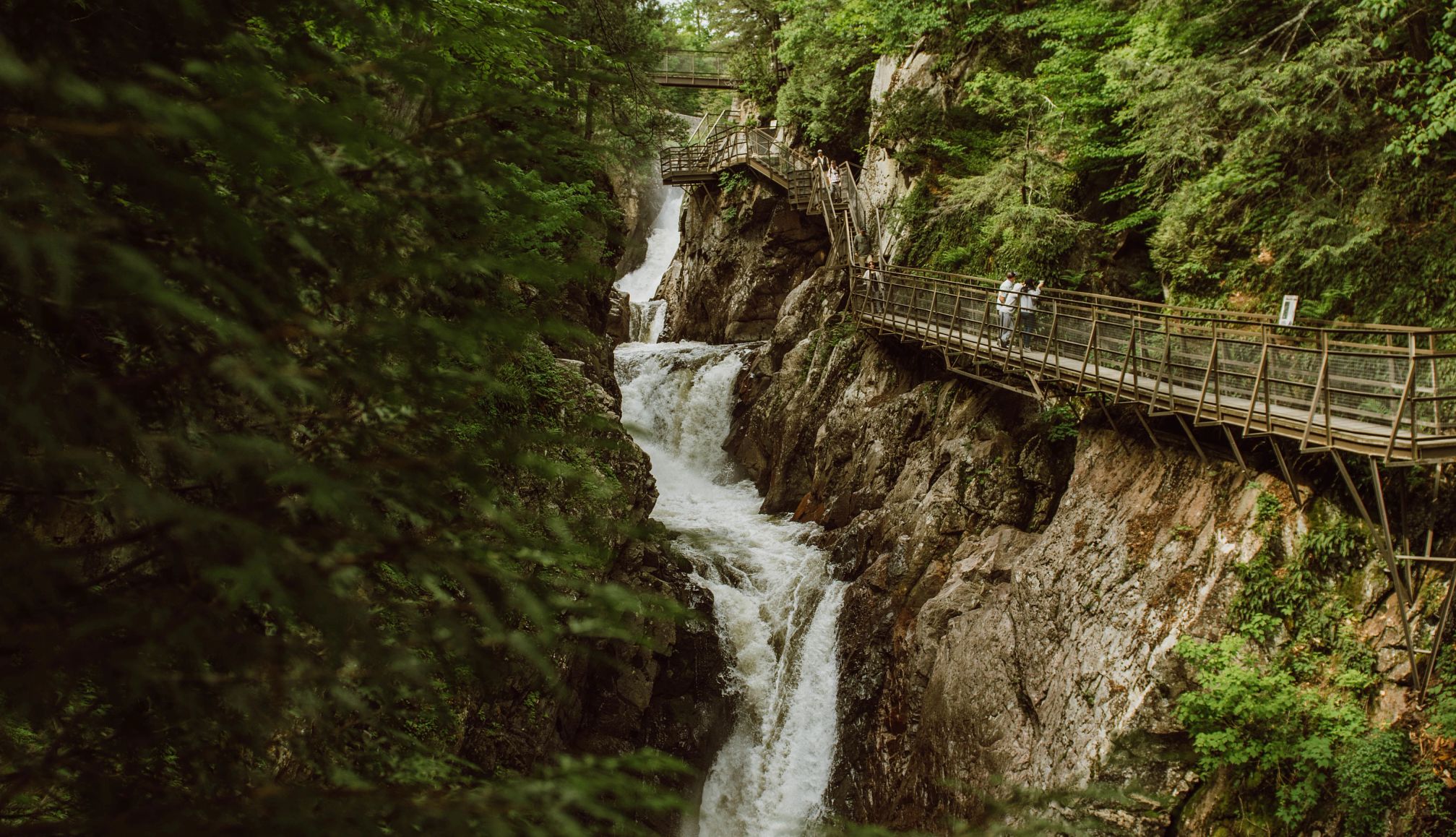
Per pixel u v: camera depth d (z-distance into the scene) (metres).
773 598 17.58
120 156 1.27
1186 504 10.98
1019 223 18.50
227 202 1.62
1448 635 8.52
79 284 1.29
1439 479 8.81
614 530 2.16
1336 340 11.59
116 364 1.56
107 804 1.51
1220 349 11.02
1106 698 10.33
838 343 22.89
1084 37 19.14
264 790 1.56
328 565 1.62
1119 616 10.77
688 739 14.93
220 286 1.44
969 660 12.82
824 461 20.89
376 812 1.61
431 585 1.85
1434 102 11.02
